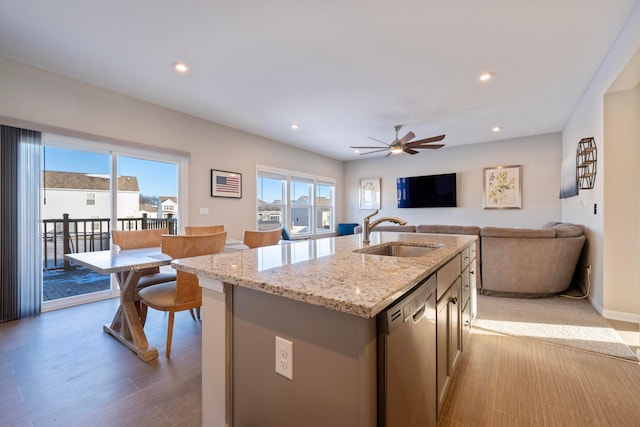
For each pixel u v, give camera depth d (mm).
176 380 1797
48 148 3148
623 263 2764
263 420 1012
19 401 1594
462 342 1955
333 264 1214
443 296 1434
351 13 2062
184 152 4039
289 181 5996
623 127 2721
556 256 3277
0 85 2633
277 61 2697
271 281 938
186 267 1185
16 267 2734
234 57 2637
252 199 5121
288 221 5965
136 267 1862
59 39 2369
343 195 7703
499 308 3107
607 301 2836
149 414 1502
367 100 3613
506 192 5535
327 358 839
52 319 2771
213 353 1162
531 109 3936
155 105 3756
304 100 3613
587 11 2035
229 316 1106
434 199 6309
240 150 4918
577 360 2043
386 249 2104
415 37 2336
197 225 4258
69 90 3027
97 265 1830
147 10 2027
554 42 2402
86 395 1649
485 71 2885
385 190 7070
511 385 1755
